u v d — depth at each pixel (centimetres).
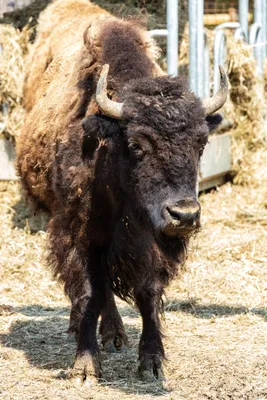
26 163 1180
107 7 1867
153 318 973
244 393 908
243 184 1934
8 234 1602
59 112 1054
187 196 840
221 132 1903
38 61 1306
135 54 987
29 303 1294
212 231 1623
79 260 979
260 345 1080
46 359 1035
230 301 1293
